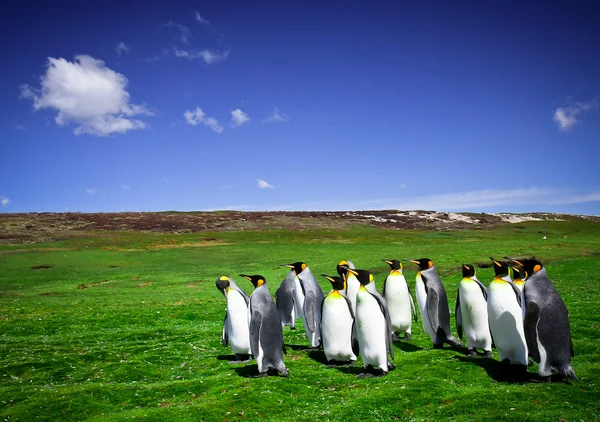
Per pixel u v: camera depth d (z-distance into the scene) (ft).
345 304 35.83
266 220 281.13
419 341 44.70
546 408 26.08
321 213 322.96
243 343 40.11
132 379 38.83
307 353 41.86
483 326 35.88
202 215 291.99
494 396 27.96
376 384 31.73
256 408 29.04
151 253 165.68
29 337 60.34
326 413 27.63
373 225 281.33
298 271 44.42
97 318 71.51
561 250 124.06
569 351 29.19
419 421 25.81
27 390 36.09
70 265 142.92
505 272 32.19
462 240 208.23
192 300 89.45
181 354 46.44
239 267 139.95
